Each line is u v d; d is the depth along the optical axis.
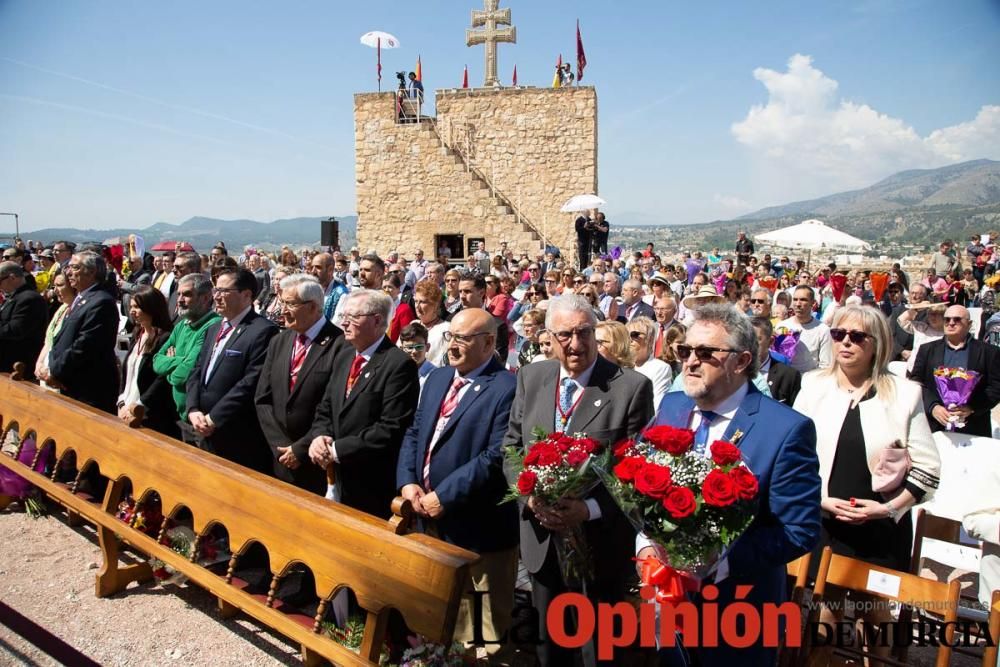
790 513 2.61
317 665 3.68
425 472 3.87
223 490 3.87
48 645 3.82
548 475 2.83
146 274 11.41
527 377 3.62
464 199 21.58
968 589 4.39
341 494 4.14
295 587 4.49
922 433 3.26
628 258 19.03
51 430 5.33
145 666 3.72
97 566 4.93
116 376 6.21
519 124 21.77
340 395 4.25
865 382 3.41
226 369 4.96
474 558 2.83
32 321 7.36
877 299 11.68
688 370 2.80
